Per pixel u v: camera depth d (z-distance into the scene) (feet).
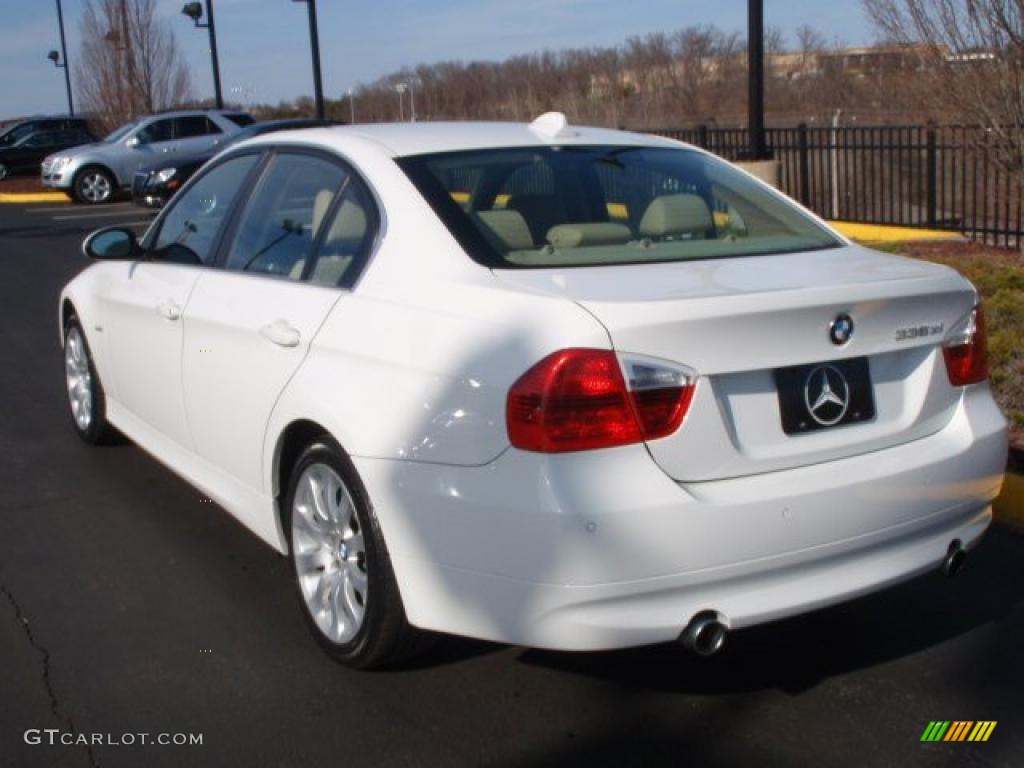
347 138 14.10
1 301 39.42
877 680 12.50
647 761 10.98
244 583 15.06
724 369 10.36
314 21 73.31
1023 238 34.88
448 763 10.96
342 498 12.24
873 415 11.34
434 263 11.78
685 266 11.83
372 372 11.58
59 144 102.06
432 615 11.02
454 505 10.50
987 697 12.12
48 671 12.77
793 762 10.94
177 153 80.07
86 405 20.70
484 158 13.48
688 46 93.56
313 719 11.73
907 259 12.85
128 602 14.52
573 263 11.84
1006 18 31.32
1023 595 14.58
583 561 9.85
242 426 13.85
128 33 101.65
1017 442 18.80
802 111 73.00
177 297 15.70
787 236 13.53
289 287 13.47
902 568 11.39
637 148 14.76
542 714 11.80
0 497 18.44
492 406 10.28
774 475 10.65
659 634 10.18
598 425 9.93
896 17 34.50
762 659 12.98
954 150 38.93
